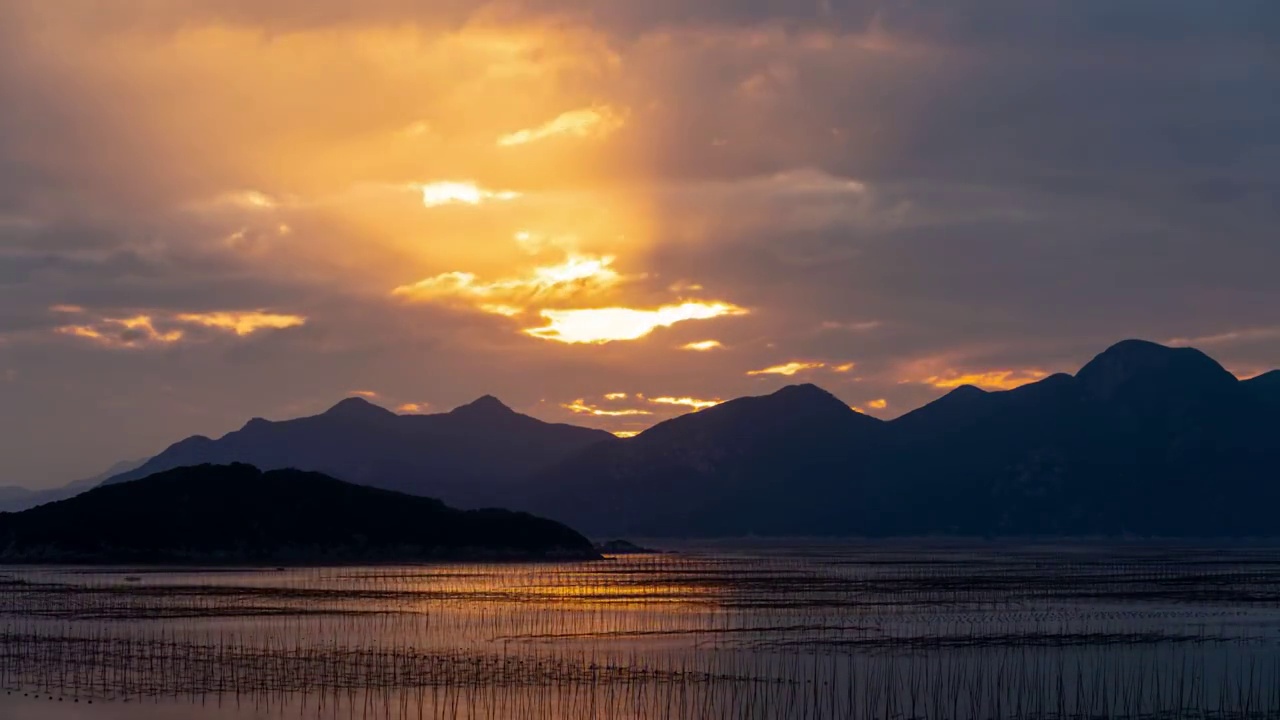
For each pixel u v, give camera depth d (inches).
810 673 2849.4
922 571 7386.8
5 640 3348.9
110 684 2667.3
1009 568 7834.6
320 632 3567.9
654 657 3065.9
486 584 5920.3
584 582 6122.1
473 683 2689.5
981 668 2938.0
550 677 2763.3
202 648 3189.0
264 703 2477.9
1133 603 4665.4
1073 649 3275.1
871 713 2422.5
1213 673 2913.4
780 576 6761.8
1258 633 3629.4
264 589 5442.9
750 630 3651.6
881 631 3629.4
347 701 2498.8
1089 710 2472.9
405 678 2743.6
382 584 5900.6
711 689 2637.8
